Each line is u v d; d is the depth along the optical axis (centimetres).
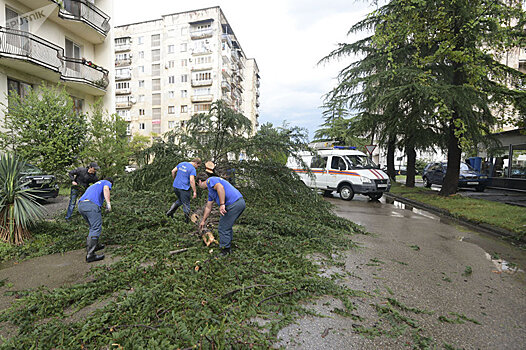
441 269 441
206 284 336
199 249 463
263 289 335
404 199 1301
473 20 966
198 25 4772
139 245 482
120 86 5025
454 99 1007
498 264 470
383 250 534
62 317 276
